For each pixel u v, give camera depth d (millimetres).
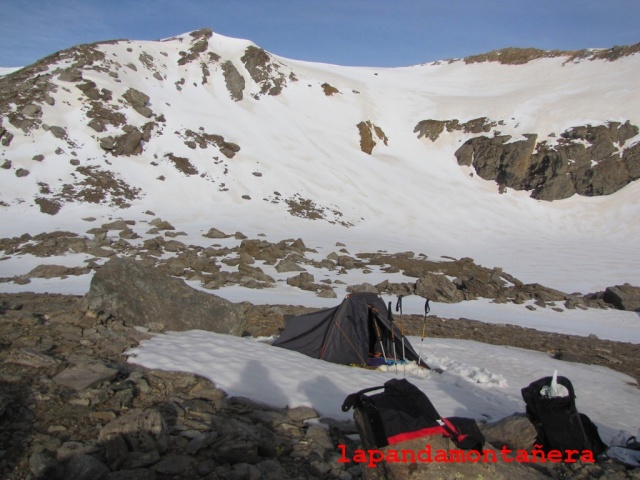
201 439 5555
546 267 44312
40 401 6027
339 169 68750
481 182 74562
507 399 9922
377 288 29656
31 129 52250
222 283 25703
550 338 19609
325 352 11117
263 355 9352
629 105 78562
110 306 10320
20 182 45625
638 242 56469
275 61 90562
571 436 6613
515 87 102000
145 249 33562
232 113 73562
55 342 8250
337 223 54500
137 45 78062
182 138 62031
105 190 48656
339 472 5617
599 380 13031
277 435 6211
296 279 28203
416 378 10547
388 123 87562
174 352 8602
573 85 93188
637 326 26359
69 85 59969
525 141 73875
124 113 60469
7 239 33875
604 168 69500
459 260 42531
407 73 124625
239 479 5078
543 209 68062
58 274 24391
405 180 71250
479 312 25906
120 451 5008
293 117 79062
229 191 56344
